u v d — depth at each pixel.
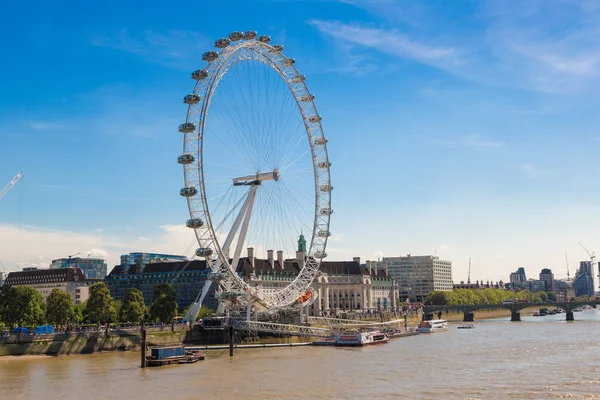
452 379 118.25
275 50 188.62
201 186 165.38
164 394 108.12
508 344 183.00
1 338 155.00
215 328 189.50
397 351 168.75
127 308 188.38
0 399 105.81
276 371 131.25
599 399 98.88
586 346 172.88
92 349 166.62
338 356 157.88
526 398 100.19
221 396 105.56
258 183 194.12
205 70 167.38
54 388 114.50
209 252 167.50
